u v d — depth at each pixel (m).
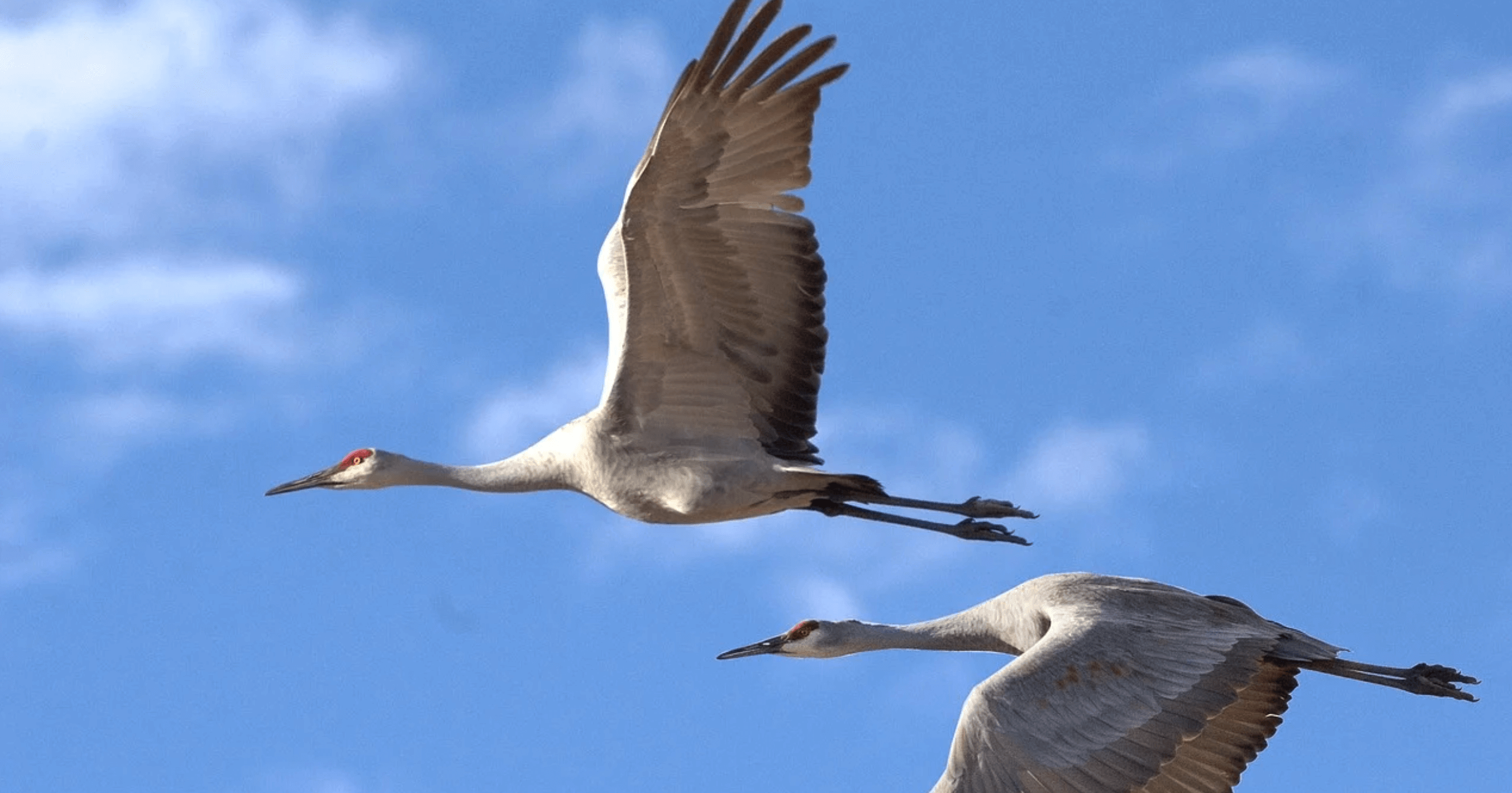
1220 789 19.14
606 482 19.72
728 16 18.22
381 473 20.95
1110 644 18.94
